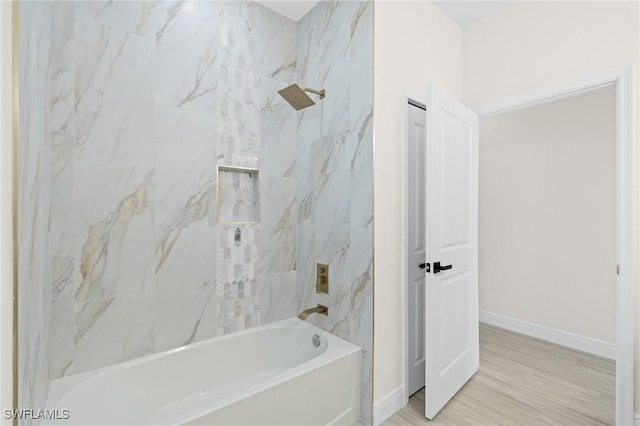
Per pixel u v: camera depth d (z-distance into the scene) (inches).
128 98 68.6
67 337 61.7
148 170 71.4
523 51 89.2
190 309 77.8
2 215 22.4
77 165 62.5
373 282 73.6
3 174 22.5
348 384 72.4
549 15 84.0
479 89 99.3
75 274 62.4
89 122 63.8
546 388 86.5
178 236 75.9
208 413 49.3
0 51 21.6
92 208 64.2
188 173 77.3
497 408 77.8
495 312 136.9
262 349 86.6
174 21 75.2
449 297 81.3
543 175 123.3
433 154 74.3
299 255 97.4
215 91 82.0
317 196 90.4
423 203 90.5
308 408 63.9
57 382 59.8
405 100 80.9
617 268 71.2
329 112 86.2
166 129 73.9
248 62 88.4
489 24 97.1
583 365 100.0
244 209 90.4
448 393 79.7
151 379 69.4
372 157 73.8
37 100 39.9
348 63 80.3
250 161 88.7
